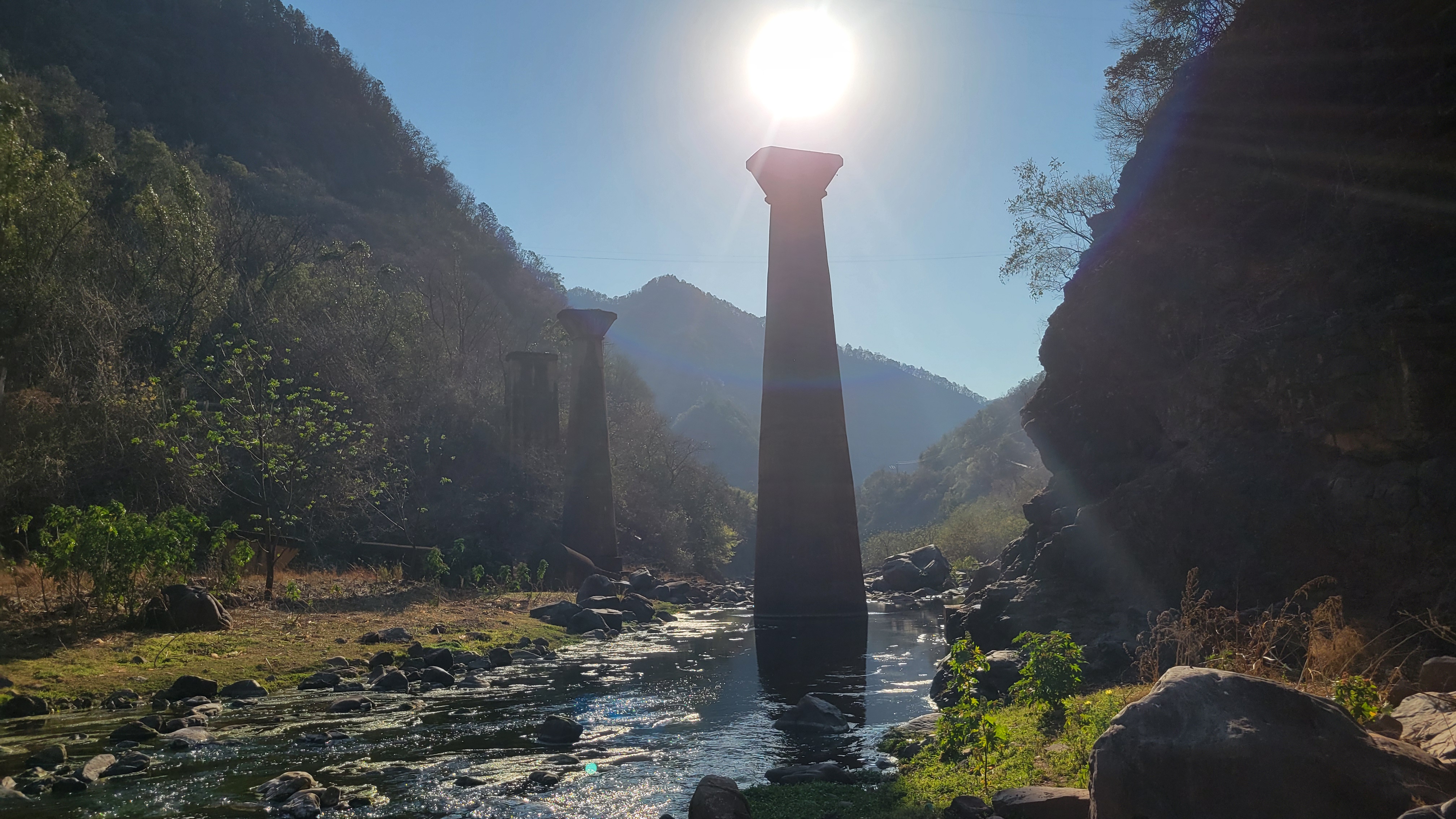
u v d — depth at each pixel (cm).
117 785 857
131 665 1320
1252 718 477
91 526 1460
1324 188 1459
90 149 5338
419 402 4516
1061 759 796
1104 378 1878
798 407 3050
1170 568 1402
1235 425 1406
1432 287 1136
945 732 855
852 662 1897
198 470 2302
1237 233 1609
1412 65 1343
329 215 8944
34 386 2509
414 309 5222
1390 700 727
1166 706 502
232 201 6103
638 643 2222
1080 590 1562
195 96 9712
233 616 1769
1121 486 1550
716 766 995
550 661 1869
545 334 7725
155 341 3319
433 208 11219
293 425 2481
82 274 3081
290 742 1056
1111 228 2170
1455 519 1013
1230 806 457
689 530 6612
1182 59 2478
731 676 1683
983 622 1662
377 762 982
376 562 2961
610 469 4022
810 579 2958
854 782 905
